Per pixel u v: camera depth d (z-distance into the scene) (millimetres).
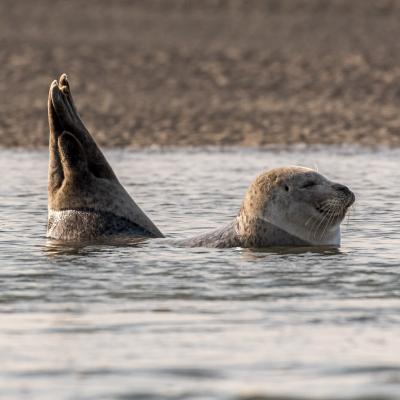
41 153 71750
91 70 114688
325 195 36094
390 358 21234
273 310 25906
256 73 111938
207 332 23656
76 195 38562
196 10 164500
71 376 20062
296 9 163000
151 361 21156
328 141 76750
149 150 73312
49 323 24625
